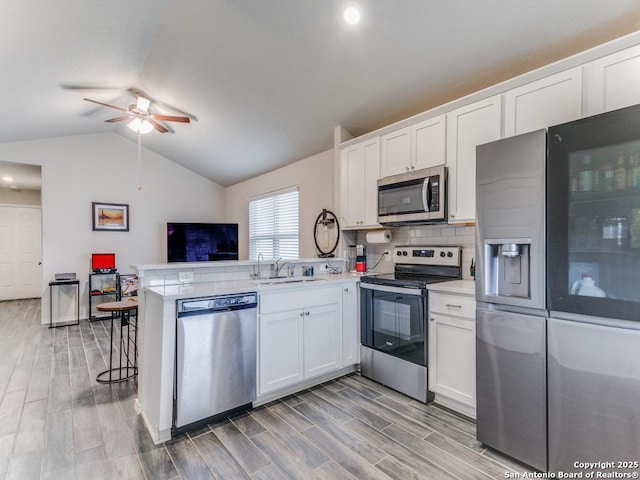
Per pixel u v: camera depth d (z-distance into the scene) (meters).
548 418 1.67
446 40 2.37
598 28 2.03
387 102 3.19
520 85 2.24
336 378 3.02
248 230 6.22
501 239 1.83
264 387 2.48
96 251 5.61
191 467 1.81
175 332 2.08
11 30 2.41
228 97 3.78
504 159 1.82
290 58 2.93
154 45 3.15
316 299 2.80
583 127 1.53
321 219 4.38
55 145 5.28
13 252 7.29
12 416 2.34
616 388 1.45
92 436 2.10
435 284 2.49
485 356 1.93
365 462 1.86
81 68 3.26
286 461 1.87
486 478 1.72
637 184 1.39
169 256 5.83
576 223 1.56
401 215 2.95
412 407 2.48
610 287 1.46
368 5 2.26
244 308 2.36
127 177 5.93
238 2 2.46
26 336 4.42
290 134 4.22
